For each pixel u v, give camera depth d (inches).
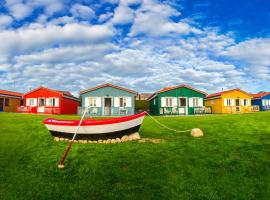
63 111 1519.4
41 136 643.5
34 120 917.8
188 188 361.1
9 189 365.4
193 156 477.4
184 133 677.3
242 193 346.9
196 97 1513.3
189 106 1498.5
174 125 814.5
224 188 360.5
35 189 364.8
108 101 1501.0
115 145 546.0
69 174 412.5
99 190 361.7
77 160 462.3
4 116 1028.5
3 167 442.6
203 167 428.8
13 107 1701.5
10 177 403.2
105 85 1424.7
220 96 1611.7
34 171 424.8
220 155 480.7
